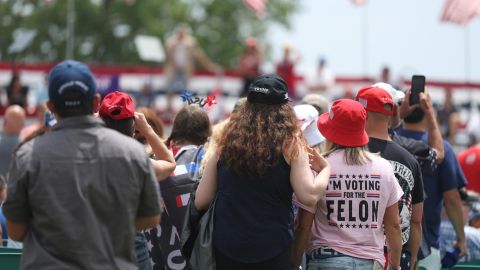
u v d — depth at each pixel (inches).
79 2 3772.1
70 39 1430.9
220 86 1553.9
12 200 362.6
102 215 362.9
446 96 1450.5
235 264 413.7
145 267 441.7
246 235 410.3
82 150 364.5
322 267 431.2
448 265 568.7
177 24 3998.5
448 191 547.8
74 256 357.1
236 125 416.2
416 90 543.8
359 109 434.9
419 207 472.4
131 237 368.2
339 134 433.7
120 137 372.2
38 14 3772.1
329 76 1593.3
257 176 410.3
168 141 519.5
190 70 1568.7
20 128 906.7
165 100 1520.7
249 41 1558.8
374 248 432.8
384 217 440.5
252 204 411.5
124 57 3767.2
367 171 432.5
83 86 368.8
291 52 1599.4
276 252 410.9
